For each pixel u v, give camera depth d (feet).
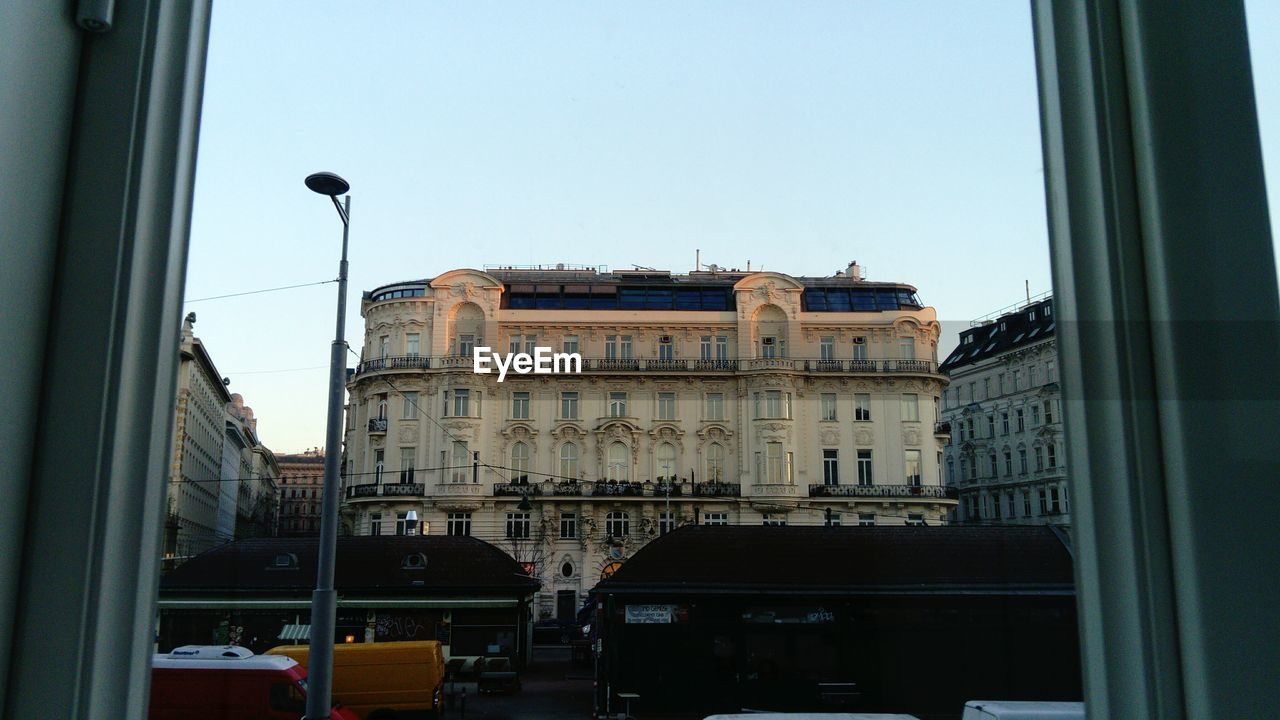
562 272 139.85
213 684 22.20
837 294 130.62
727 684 49.34
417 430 121.90
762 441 120.57
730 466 122.11
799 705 46.47
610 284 131.44
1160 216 5.61
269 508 90.27
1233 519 5.27
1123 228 5.75
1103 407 5.72
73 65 5.56
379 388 123.65
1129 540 5.45
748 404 122.93
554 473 121.60
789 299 126.72
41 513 5.18
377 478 121.39
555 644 111.04
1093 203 5.90
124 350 5.39
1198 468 5.32
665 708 49.55
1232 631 5.14
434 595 72.28
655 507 120.37
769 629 49.06
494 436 122.31
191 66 5.92
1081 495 5.82
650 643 50.75
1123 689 5.40
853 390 123.13
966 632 40.01
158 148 5.67
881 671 43.68
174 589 45.78
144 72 5.64
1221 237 5.59
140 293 5.53
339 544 76.38
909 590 44.93
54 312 5.36
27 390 5.15
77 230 5.45
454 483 119.55
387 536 77.66
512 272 139.54
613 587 52.44
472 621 72.79
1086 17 6.02
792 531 55.47
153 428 5.50
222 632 48.24
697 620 50.55
